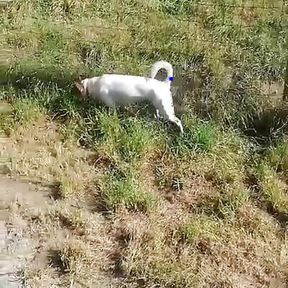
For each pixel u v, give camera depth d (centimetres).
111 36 475
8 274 302
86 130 388
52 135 388
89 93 402
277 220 341
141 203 340
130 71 441
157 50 465
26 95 412
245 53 465
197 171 365
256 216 340
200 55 459
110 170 363
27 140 383
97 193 349
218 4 520
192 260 311
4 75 429
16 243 318
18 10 497
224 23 500
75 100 405
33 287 297
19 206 338
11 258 310
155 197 346
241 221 335
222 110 404
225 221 335
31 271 303
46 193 348
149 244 316
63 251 311
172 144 378
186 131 387
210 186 359
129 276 303
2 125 392
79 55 459
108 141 377
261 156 378
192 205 345
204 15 511
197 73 442
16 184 353
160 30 485
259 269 311
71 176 356
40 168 362
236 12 515
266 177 362
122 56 458
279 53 463
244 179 364
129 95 393
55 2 506
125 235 323
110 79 394
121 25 492
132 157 369
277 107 409
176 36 482
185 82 431
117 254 314
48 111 403
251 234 329
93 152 375
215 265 311
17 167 361
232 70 444
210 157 373
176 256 313
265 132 400
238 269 310
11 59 448
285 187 362
